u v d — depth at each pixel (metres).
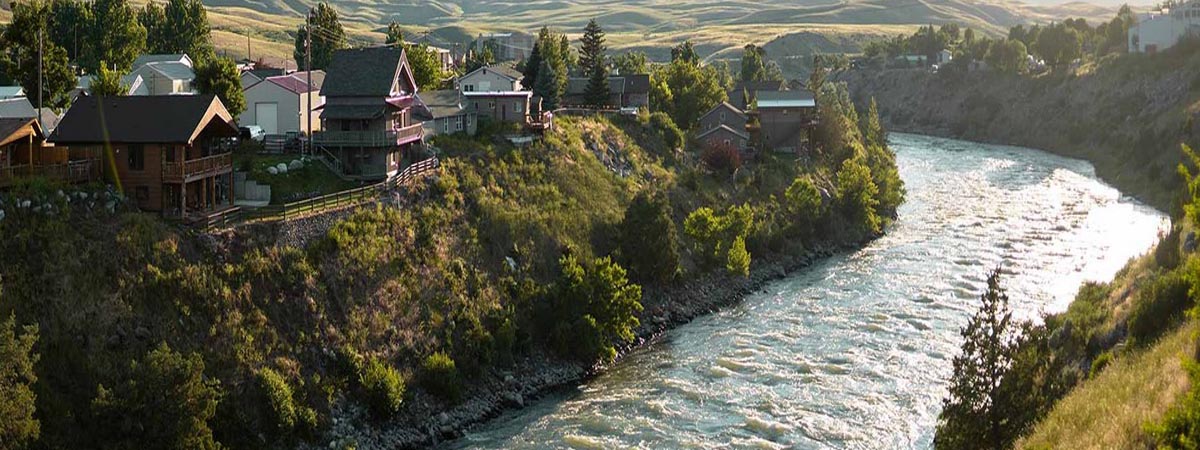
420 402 46.62
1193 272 33.44
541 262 60.84
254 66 115.88
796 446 43.47
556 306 55.47
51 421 36.31
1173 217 65.69
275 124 74.44
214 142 53.44
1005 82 170.75
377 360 46.84
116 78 69.62
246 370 42.59
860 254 79.69
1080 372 42.50
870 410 47.12
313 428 42.41
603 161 77.56
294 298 46.84
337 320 47.75
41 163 47.81
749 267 72.44
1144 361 38.47
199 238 45.97
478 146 69.06
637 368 53.50
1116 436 32.50
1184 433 25.20
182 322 42.56
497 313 53.91
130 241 43.78
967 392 35.69
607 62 161.62
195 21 132.12
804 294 67.81
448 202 59.84
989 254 78.19
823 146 103.81
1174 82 133.00
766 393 49.44
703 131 99.94
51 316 39.59
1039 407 36.28
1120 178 112.69
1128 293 50.38
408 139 64.56
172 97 50.19
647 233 63.88
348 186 59.50
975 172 121.25
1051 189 108.50
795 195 82.69
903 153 141.38
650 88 106.56
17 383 34.41
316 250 49.47
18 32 69.38
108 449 35.56
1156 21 153.25
